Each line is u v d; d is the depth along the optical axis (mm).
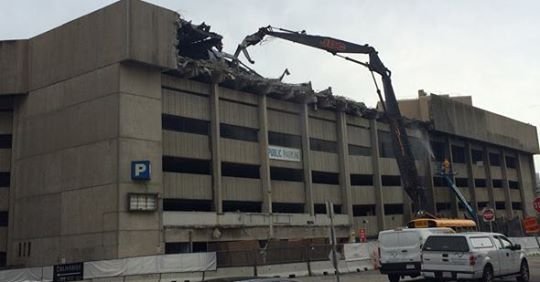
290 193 48062
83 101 37969
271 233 44094
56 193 38406
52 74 40406
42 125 40406
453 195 67688
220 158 42531
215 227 40031
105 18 37594
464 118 69938
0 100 42812
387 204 58375
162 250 36344
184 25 42688
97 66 37531
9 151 42469
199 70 41250
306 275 32969
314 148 51562
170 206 39094
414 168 46500
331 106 52906
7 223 41562
